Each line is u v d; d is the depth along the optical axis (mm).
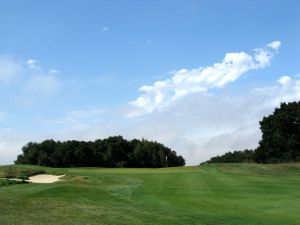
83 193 25641
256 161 94125
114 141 113188
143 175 39031
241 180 34156
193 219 18172
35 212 18312
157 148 119250
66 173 42000
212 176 37906
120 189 28312
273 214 19828
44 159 104188
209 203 22922
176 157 131250
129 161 113375
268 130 93062
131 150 115188
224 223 17594
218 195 25984
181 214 19359
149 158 115375
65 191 26062
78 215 18000
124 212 19234
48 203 21188
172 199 24188
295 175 39906
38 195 24312
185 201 23531
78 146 107000
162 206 21672
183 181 33562
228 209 21094
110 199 23734
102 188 28562
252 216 19266
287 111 91375
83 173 42125
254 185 30750
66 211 18938
